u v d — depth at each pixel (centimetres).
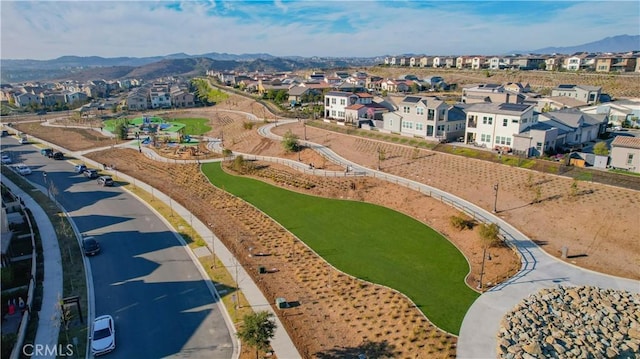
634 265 3438
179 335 2759
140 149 8225
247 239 4206
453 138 7231
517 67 17388
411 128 7444
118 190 5881
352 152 7081
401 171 5988
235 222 4662
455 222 4222
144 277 3484
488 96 9369
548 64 16850
